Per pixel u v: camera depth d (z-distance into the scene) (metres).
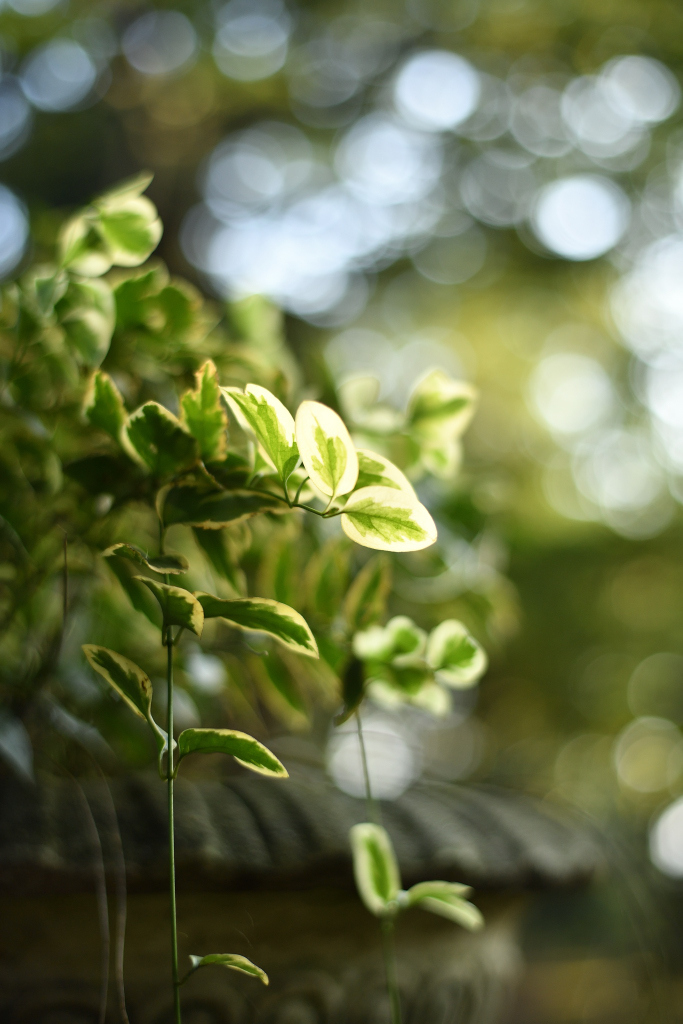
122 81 4.98
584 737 4.76
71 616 1.12
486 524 1.21
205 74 5.08
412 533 0.91
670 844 1.98
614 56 5.48
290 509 0.95
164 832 1.02
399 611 1.22
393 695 1.08
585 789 4.14
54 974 1.01
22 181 5.39
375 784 1.19
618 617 4.90
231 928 1.04
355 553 1.17
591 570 4.93
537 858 1.11
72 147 5.32
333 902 1.05
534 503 5.07
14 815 1.01
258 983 1.04
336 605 1.08
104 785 1.06
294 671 1.11
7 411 1.03
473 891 1.09
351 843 1.05
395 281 6.63
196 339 1.08
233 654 1.11
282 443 0.92
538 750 4.54
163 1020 1.02
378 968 1.08
